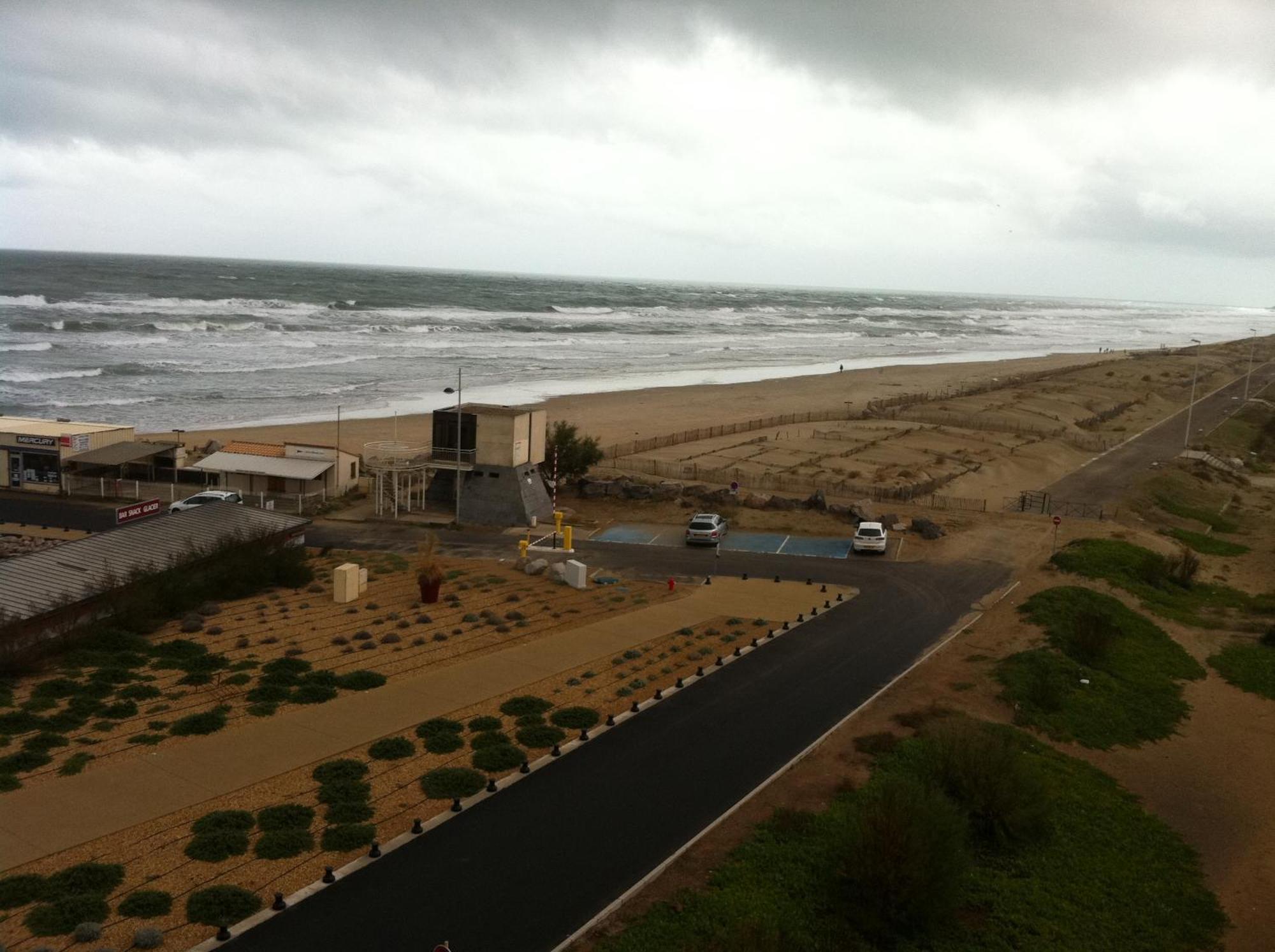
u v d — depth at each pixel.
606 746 25.22
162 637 32.72
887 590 41.00
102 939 16.52
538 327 196.62
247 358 121.00
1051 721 28.23
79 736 24.67
